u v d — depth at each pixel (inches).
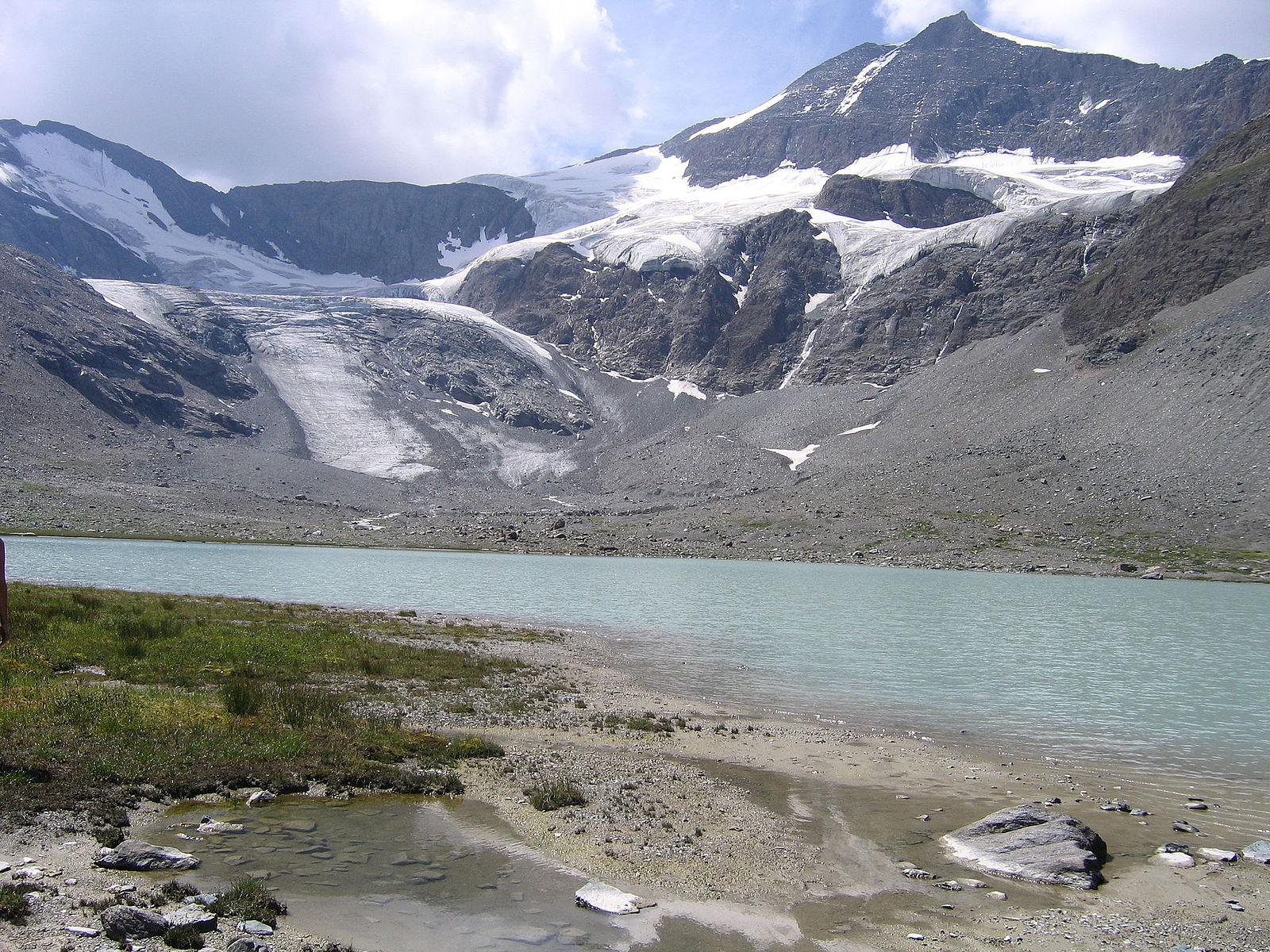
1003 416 7475.4
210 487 7568.9
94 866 566.6
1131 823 794.8
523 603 2797.7
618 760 952.9
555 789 797.9
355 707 1087.6
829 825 765.9
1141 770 984.9
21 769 700.0
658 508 7514.8
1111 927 573.3
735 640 2041.1
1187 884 651.5
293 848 630.5
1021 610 2871.6
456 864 624.7
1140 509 5319.9
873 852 701.9
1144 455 5920.3
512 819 732.7
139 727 836.0
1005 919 581.9
